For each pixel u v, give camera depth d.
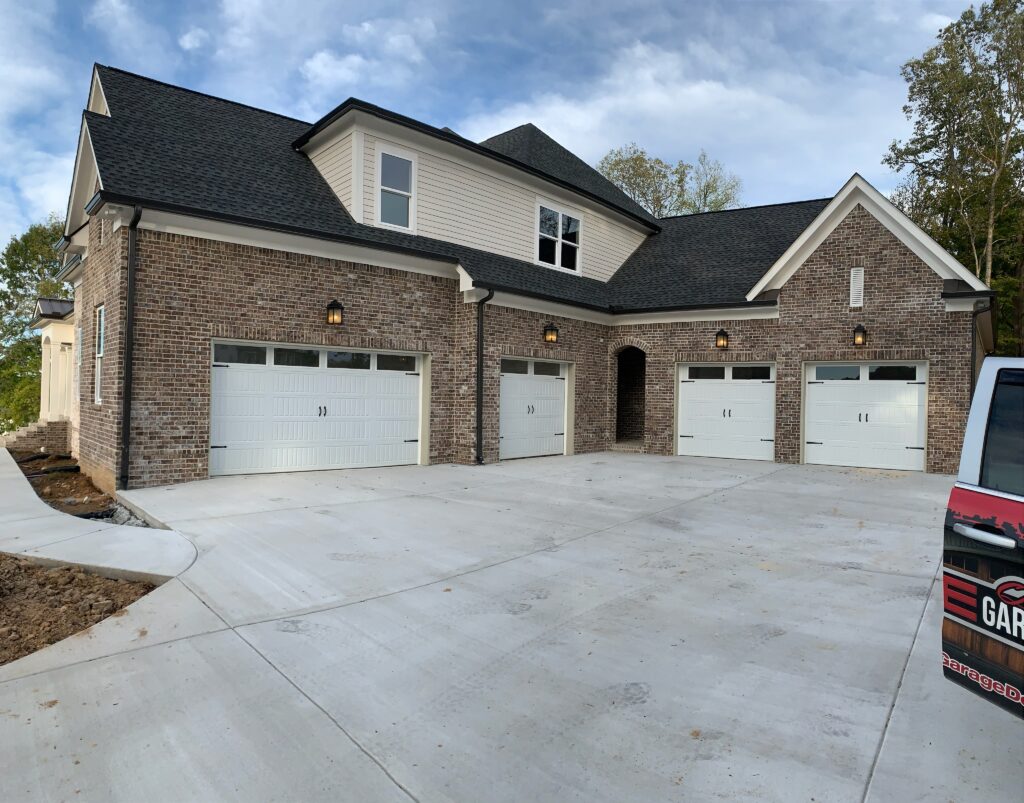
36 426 16.48
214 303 9.85
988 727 3.03
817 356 13.81
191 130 11.91
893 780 2.59
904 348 12.85
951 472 12.34
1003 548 2.48
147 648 3.85
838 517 8.14
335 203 12.24
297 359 11.06
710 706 3.23
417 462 12.84
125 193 8.84
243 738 2.89
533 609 4.64
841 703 3.27
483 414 13.17
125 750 2.78
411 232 12.95
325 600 4.75
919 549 6.50
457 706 3.21
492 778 2.60
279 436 10.87
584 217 17.44
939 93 25.69
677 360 15.75
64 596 4.78
